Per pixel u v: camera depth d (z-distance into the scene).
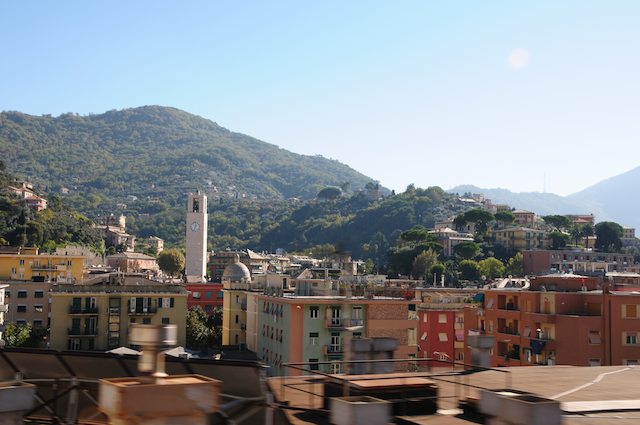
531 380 15.42
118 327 95.12
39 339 114.50
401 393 11.87
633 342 65.94
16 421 8.33
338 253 106.62
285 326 77.88
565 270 199.25
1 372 11.33
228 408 9.46
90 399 10.04
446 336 88.38
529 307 72.19
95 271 168.38
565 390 14.09
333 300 76.81
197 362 10.41
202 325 114.88
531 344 70.00
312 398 11.91
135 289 96.50
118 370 10.84
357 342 14.69
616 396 13.55
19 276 148.62
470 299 94.88
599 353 66.12
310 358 75.38
